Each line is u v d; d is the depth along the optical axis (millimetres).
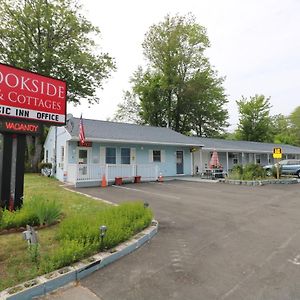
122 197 10836
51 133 22641
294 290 3434
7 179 6711
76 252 4078
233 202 9914
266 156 31500
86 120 20906
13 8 24984
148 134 21453
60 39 26812
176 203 9617
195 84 38031
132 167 17297
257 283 3635
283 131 58531
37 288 3328
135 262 4371
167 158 21344
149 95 39281
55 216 6152
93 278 3818
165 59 38719
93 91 28531
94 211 7410
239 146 28328
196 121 40625
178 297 3299
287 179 17156
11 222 5691
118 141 17625
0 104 6660
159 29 38469
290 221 7078
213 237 5680
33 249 4102
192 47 38719
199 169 23656
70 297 3316
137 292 3432
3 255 4297
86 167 15453
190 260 4449
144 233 5555
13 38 24906
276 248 4988
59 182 16297
